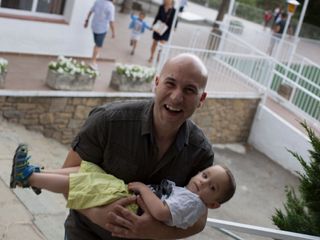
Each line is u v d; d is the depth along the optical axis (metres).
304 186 4.86
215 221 3.54
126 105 2.47
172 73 2.32
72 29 10.62
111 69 10.95
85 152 2.49
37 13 10.15
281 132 12.10
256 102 12.40
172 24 11.77
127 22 16.92
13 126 8.23
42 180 2.44
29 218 5.28
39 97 8.40
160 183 2.54
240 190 10.30
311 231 4.73
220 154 11.83
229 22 14.49
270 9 24.67
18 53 10.09
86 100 9.02
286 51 14.70
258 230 3.48
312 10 22.44
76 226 2.62
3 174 6.13
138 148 2.45
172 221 2.41
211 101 11.50
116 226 2.39
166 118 2.34
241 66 13.00
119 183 2.45
